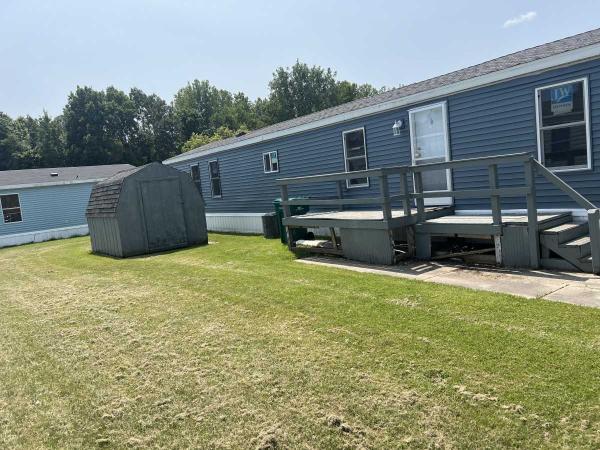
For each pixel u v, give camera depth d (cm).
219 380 399
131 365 449
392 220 789
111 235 1280
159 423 342
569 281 586
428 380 361
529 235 666
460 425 303
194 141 4800
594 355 373
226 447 306
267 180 1443
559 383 337
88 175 2545
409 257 823
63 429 346
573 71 706
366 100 1224
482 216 849
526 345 402
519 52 978
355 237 854
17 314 690
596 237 601
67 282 917
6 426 357
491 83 808
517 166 795
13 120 5225
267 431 319
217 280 777
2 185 2158
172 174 1322
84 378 431
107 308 667
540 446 276
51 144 4625
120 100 5203
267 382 387
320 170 1224
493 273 664
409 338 442
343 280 695
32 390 416
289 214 1032
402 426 309
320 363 411
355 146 1112
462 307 513
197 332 523
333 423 320
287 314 554
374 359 407
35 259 1407
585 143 712
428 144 938
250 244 1248
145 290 762
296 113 6397
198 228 1373
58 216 2328
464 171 881
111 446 319
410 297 570
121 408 368
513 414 307
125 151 5031
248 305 607
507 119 798
